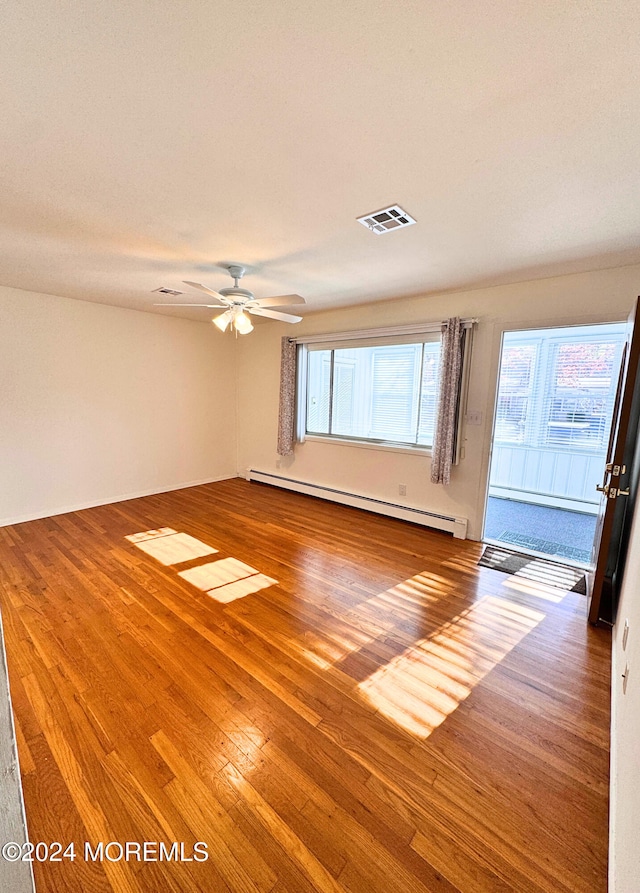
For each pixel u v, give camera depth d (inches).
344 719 66.7
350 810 52.4
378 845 48.4
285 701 70.4
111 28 39.9
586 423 199.6
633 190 69.1
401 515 165.6
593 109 49.6
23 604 99.8
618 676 68.7
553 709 69.6
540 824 50.9
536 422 215.6
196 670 77.6
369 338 172.4
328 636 89.0
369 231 89.7
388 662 80.9
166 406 204.7
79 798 53.3
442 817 51.7
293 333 202.2
